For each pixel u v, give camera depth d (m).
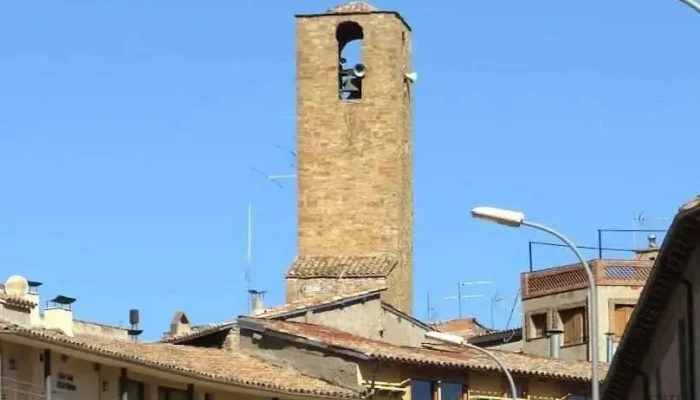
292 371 101.62
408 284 130.38
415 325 121.94
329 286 124.06
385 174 127.31
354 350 99.75
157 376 87.56
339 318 115.44
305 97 128.75
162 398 89.25
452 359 104.19
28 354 78.62
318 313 113.75
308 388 97.19
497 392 105.56
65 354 80.50
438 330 124.19
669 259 62.12
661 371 70.12
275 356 102.31
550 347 125.81
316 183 128.00
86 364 82.75
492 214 63.97
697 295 61.94
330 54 128.88
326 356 100.88
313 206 128.00
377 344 104.69
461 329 143.50
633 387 77.44
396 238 127.06
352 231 127.31
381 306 119.31
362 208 127.31
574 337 125.06
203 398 91.75
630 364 74.12
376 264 125.06
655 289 65.00
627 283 123.31
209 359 96.31
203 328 113.44
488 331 139.00
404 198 129.75
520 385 106.62
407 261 130.38
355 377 99.69
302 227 127.88
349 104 128.25
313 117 128.62
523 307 129.38
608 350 121.19
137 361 84.00
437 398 102.75
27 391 78.19
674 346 66.88
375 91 128.25
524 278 129.75
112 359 82.38
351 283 123.75
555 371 107.88
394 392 101.06
